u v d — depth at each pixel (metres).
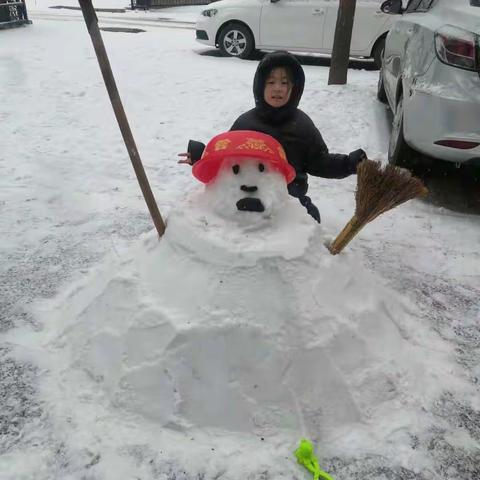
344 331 2.14
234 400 2.03
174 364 2.04
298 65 2.96
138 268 2.34
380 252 3.67
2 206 4.20
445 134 3.94
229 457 1.96
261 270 2.07
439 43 4.04
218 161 2.24
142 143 5.68
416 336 2.65
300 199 3.14
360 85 7.33
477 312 3.02
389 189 2.18
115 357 2.20
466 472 1.99
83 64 8.55
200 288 2.09
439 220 4.17
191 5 25.42
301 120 3.12
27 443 2.04
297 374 2.04
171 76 7.93
